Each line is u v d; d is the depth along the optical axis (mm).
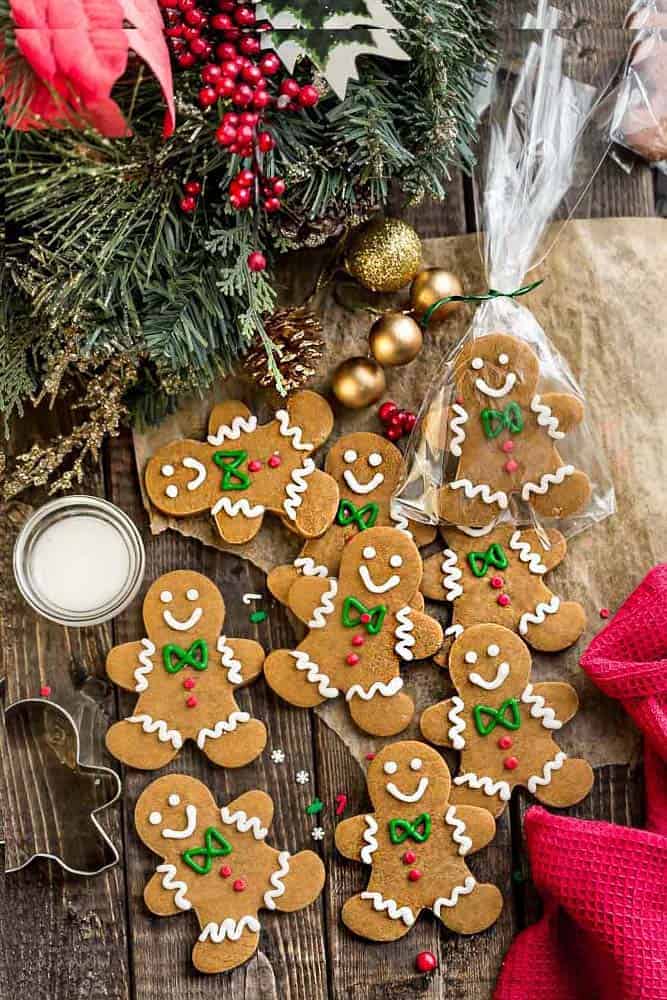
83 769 740
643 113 755
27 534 720
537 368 738
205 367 693
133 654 739
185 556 755
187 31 611
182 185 655
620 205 777
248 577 756
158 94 623
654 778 745
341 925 748
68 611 719
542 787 749
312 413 749
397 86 664
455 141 695
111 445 753
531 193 733
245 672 743
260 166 636
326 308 760
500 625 753
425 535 756
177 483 744
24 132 627
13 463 748
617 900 712
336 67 619
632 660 738
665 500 771
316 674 741
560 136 735
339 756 752
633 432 771
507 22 738
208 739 739
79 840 741
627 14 757
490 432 738
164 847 738
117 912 743
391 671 745
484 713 748
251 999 743
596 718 762
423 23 636
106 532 732
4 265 670
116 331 672
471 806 747
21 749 742
